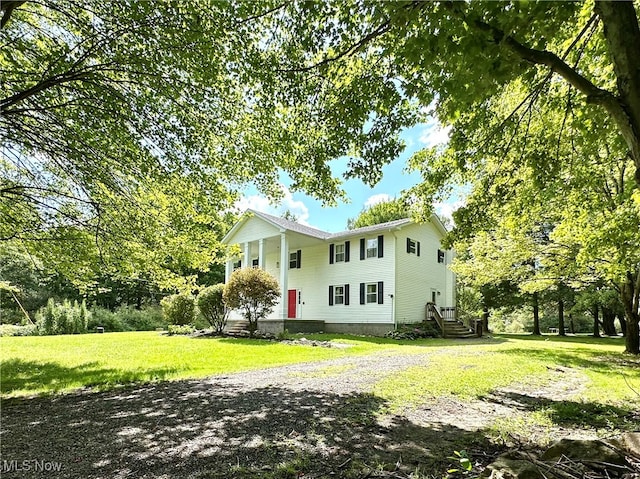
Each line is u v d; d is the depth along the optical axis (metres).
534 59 2.41
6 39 5.19
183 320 19.31
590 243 6.12
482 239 12.10
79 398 5.02
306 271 21.94
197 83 5.49
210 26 4.54
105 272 7.54
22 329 19.05
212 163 6.72
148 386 5.78
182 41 4.82
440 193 6.54
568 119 4.99
